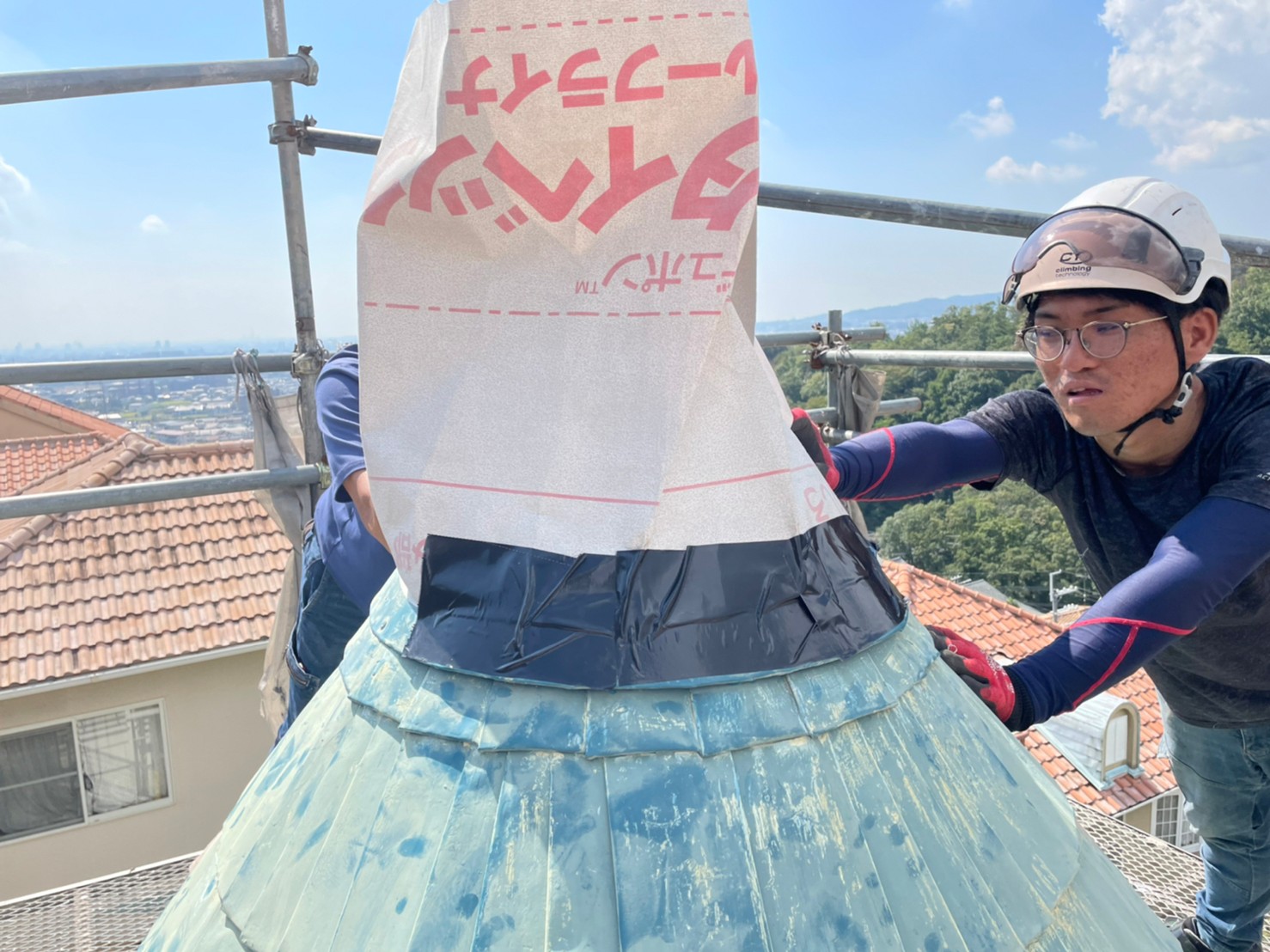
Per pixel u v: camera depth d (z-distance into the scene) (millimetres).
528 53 1021
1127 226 1556
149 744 10070
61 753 9719
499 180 1060
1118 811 10484
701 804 1005
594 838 992
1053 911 1129
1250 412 1684
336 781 1161
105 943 2637
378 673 1213
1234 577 1413
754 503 1110
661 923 950
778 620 1113
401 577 1251
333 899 1065
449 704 1110
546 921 960
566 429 1087
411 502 1155
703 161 1030
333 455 2002
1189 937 2598
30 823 9680
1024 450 1988
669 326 1057
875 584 1258
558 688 1072
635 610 1075
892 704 1148
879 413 5113
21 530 10688
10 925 2715
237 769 10430
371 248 1108
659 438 1064
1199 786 2438
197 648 9758
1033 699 1345
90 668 9383
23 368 3146
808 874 991
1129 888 1345
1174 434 1751
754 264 1312
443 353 1127
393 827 1069
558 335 1085
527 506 1106
